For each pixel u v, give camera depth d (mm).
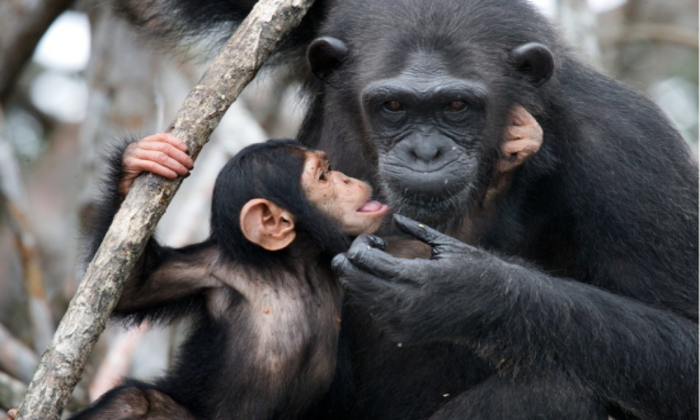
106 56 21516
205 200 19812
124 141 13188
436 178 13000
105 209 12984
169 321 13531
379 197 14102
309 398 13258
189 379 13156
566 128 13945
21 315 31016
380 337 14305
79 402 18016
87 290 11258
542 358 12992
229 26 16141
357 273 12281
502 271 12766
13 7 22094
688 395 13203
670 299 13547
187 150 11906
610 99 14188
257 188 13141
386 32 13594
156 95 21781
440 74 13070
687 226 13570
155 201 11766
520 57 13500
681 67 30984
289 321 13062
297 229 13242
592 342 12945
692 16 32156
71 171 33219
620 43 28641
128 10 16938
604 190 13648
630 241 13602
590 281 14203
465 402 13352
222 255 13289
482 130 13383
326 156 13555
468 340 12719
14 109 33375
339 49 13891
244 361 12984
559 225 14422
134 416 12609
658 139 13930
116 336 19562
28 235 19109
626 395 13164
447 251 12578
